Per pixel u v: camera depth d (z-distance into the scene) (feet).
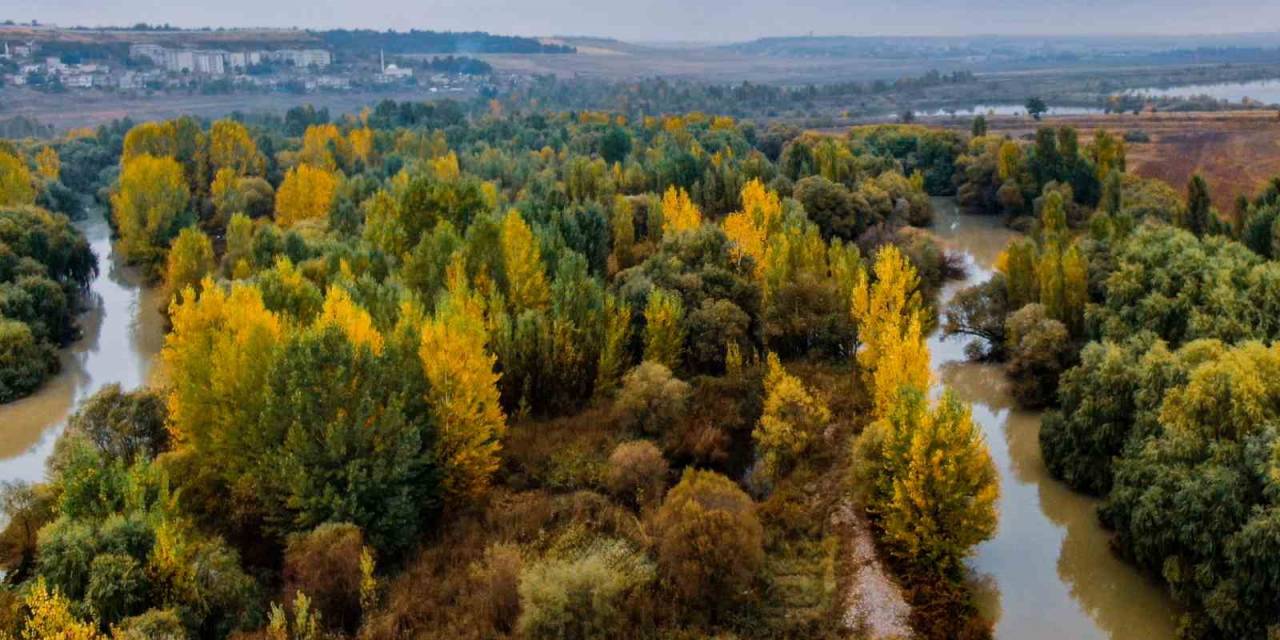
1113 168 454.81
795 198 399.65
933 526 159.63
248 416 178.19
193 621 140.46
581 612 141.18
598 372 236.84
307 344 172.35
